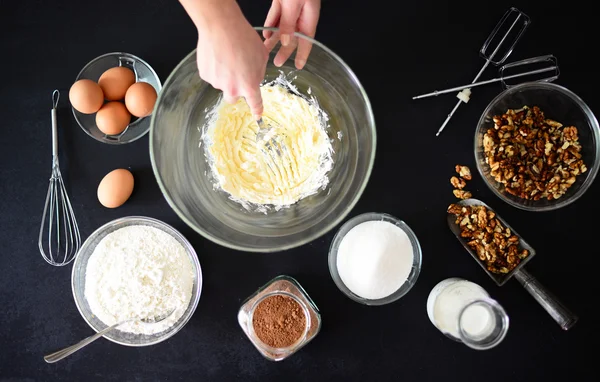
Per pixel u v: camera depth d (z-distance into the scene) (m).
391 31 0.78
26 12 0.77
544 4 0.78
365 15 0.77
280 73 0.72
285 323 0.72
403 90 0.77
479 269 0.77
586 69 0.78
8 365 0.75
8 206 0.77
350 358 0.76
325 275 0.76
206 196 0.73
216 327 0.76
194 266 0.77
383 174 0.77
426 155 0.77
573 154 0.76
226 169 0.74
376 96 0.77
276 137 0.75
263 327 0.73
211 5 0.50
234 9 0.52
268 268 0.76
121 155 0.77
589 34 0.78
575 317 0.72
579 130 0.76
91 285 0.74
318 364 0.76
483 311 0.72
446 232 0.77
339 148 0.73
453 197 0.77
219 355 0.76
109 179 0.73
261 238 0.70
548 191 0.76
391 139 0.77
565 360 0.77
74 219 0.76
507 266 0.75
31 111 0.77
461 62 0.78
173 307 0.75
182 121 0.71
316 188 0.74
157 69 0.77
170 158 0.69
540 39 0.78
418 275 0.76
